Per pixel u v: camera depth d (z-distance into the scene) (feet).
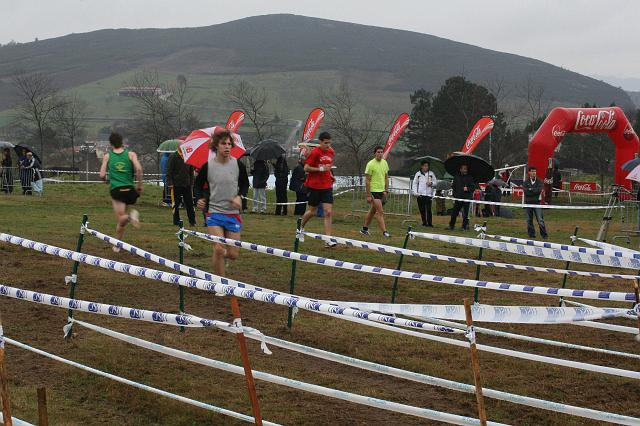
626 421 18.35
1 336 15.61
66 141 209.87
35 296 21.48
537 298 38.17
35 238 46.65
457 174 70.08
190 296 33.63
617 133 105.09
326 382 23.99
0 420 18.28
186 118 183.73
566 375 26.23
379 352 27.50
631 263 28.32
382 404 18.94
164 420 20.67
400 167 204.33
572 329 32.65
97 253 42.37
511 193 119.24
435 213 92.43
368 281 39.96
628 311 19.20
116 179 41.55
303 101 584.81
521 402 19.03
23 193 92.07
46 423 14.01
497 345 29.60
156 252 44.39
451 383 19.43
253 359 25.75
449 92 191.93
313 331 29.63
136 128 187.83
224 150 32.09
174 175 58.18
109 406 21.39
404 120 88.94
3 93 561.84
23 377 22.85
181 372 24.20
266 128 373.20
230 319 30.42
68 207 73.92
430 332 30.89
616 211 102.68
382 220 57.11
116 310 19.92
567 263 37.24
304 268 42.14
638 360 28.32
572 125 103.96
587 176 169.58
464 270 45.42
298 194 78.18
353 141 159.22
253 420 19.53
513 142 181.57
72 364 22.41
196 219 66.23
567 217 96.68
